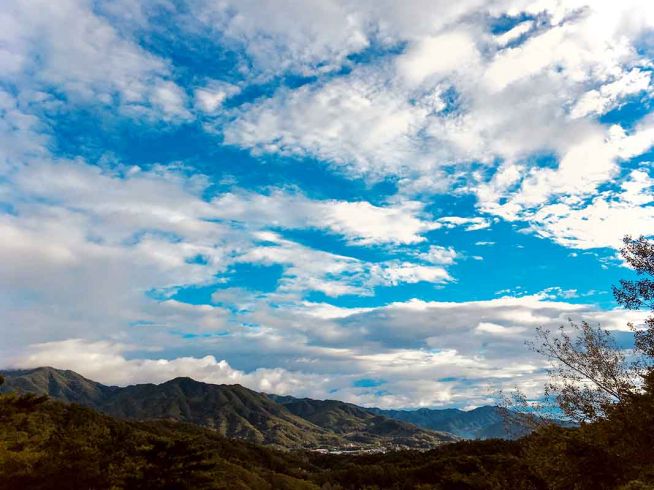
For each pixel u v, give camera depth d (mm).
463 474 47000
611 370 16016
